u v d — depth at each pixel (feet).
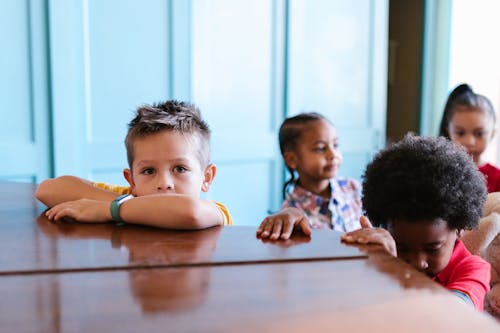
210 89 9.16
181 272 2.08
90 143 8.05
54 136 7.72
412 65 12.25
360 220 3.02
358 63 10.83
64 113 7.76
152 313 1.69
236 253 2.32
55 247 2.46
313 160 6.72
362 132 11.00
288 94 9.95
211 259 2.24
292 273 2.05
